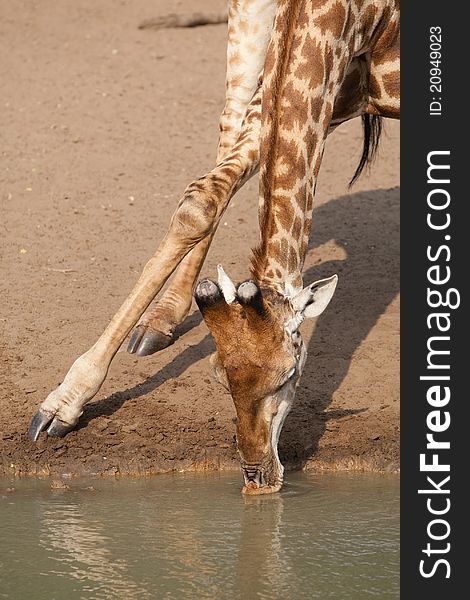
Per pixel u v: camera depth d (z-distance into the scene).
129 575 17.80
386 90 23.38
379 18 22.30
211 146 40.31
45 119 42.66
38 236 32.62
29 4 60.81
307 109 20.59
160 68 49.62
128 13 59.22
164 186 36.62
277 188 20.27
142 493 21.70
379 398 24.56
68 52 52.19
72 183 36.66
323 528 19.72
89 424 23.64
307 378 25.36
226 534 19.47
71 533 19.58
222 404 24.33
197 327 27.94
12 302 28.67
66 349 26.41
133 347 26.50
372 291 29.59
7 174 37.16
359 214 34.78
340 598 17.02
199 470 23.08
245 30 25.34
